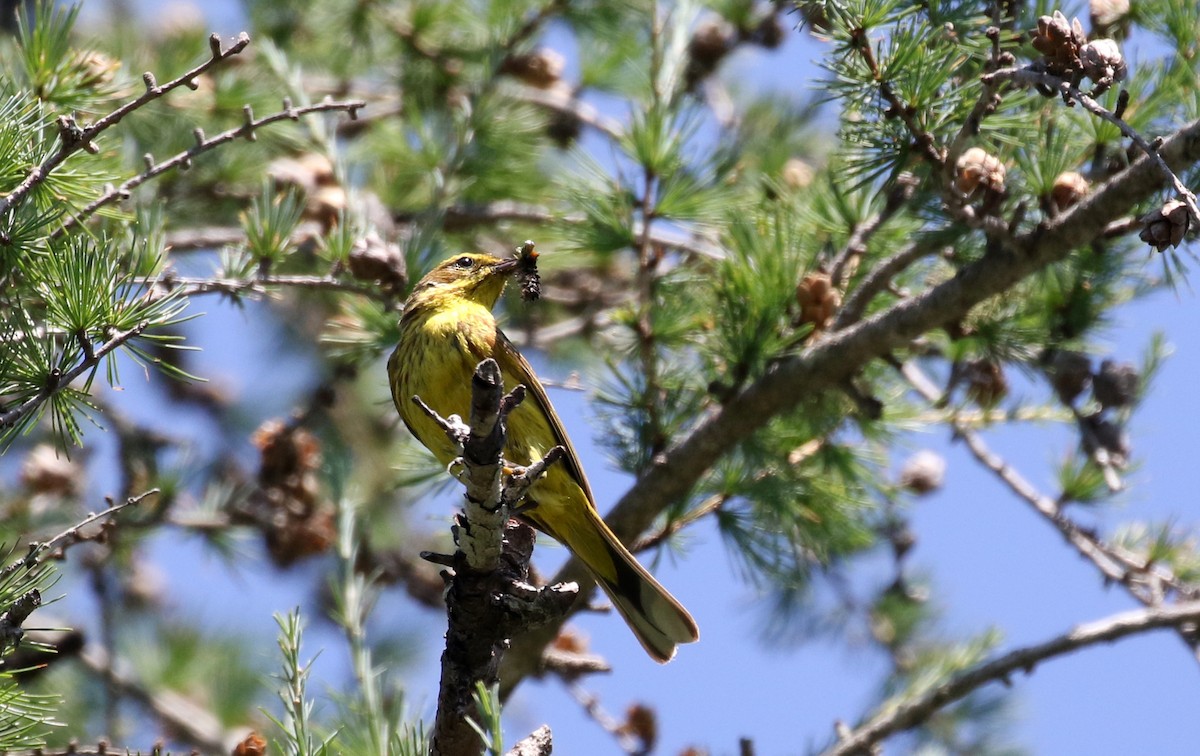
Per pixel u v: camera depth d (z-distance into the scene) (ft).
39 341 24.62
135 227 31.78
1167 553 35.68
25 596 21.40
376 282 34.32
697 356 35.42
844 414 35.47
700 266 38.70
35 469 41.86
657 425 34.12
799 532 35.65
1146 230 22.84
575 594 22.21
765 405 33.09
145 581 48.06
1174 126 31.32
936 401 37.65
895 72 28.17
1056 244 30.17
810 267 34.01
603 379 34.96
